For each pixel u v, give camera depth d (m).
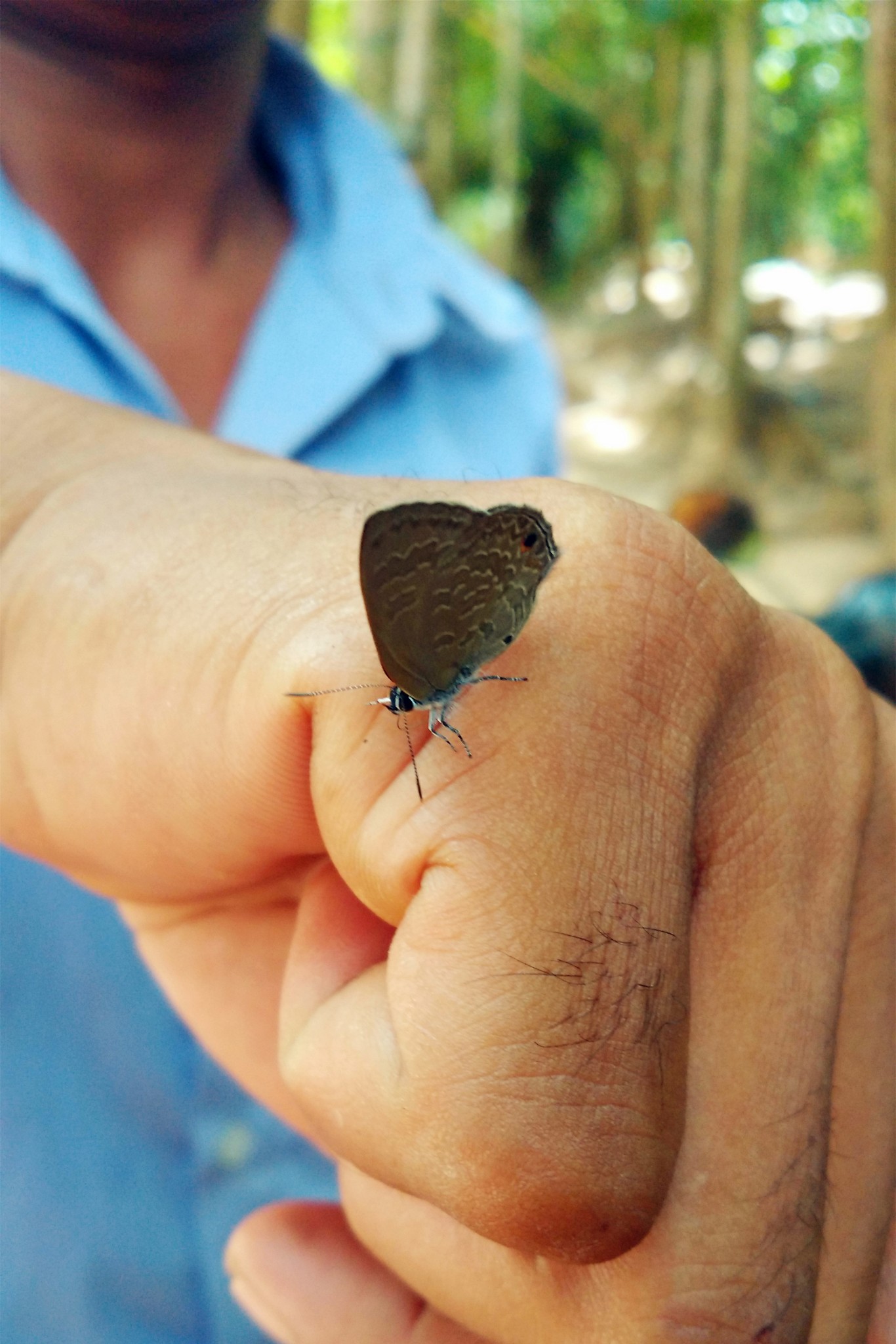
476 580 0.17
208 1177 0.27
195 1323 0.27
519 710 0.17
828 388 2.13
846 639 0.46
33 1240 0.26
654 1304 0.17
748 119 2.03
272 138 0.34
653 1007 0.17
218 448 0.20
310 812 0.18
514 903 0.17
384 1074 0.17
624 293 3.79
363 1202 0.18
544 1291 0.18
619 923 0.17
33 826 0.19
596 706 0.17
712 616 0.18
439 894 0.17
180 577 0.18
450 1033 0.17
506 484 0.18
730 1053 0.18
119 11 0.26
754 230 2.28
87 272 0.30
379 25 1.45
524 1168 0.17
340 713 0.17
